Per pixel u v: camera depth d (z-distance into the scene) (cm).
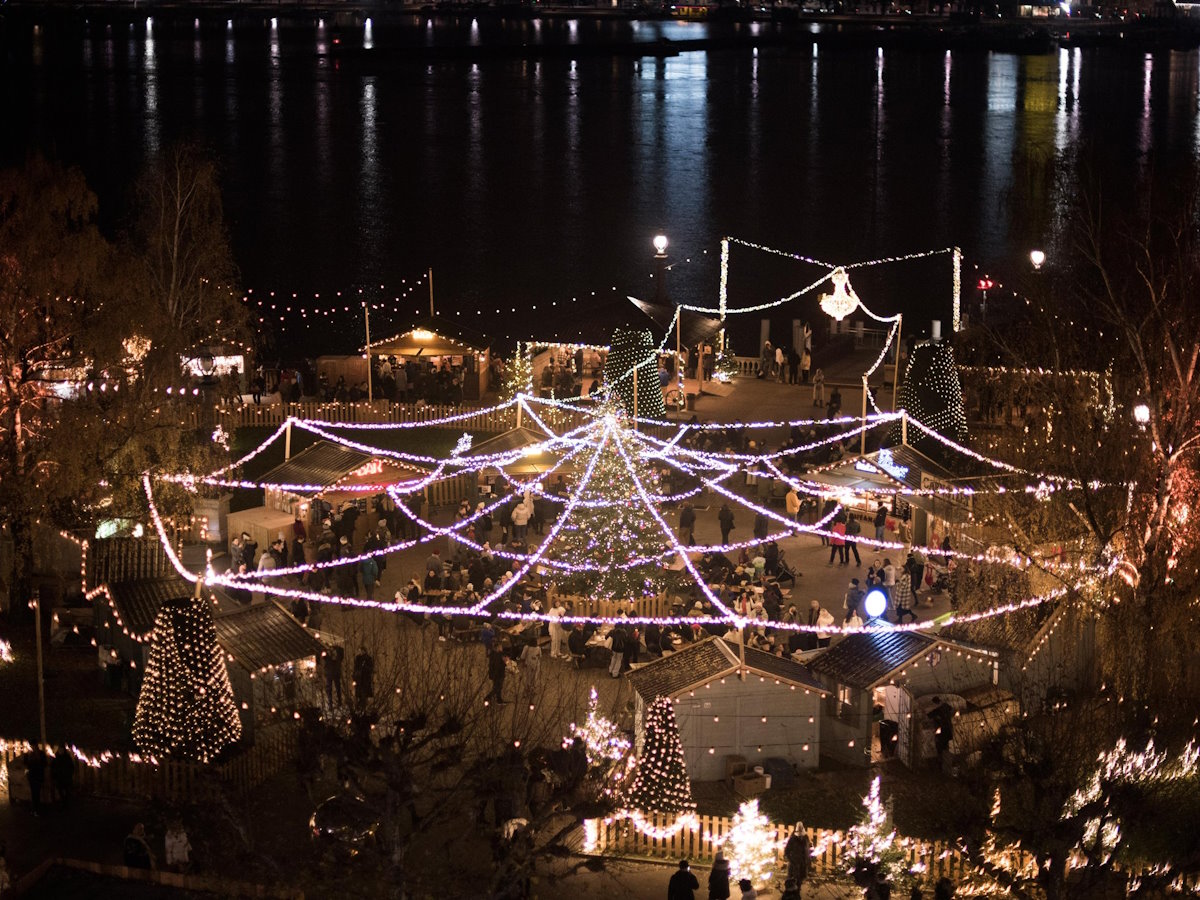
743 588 4072
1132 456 3800
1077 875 2702
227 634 3328
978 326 6000
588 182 16062
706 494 5228
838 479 4888
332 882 2573
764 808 3117
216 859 2781
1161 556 3662
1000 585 3978
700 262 11838
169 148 5544
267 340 7362
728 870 2691
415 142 18862
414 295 10444
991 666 3462
